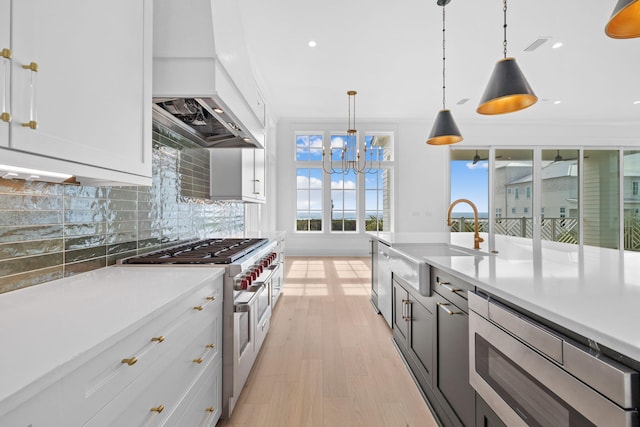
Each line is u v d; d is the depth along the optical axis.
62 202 1.35
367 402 1.83
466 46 3.88
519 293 0.94
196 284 1.27
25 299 1.05
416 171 7.14
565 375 0.75
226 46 1.65
